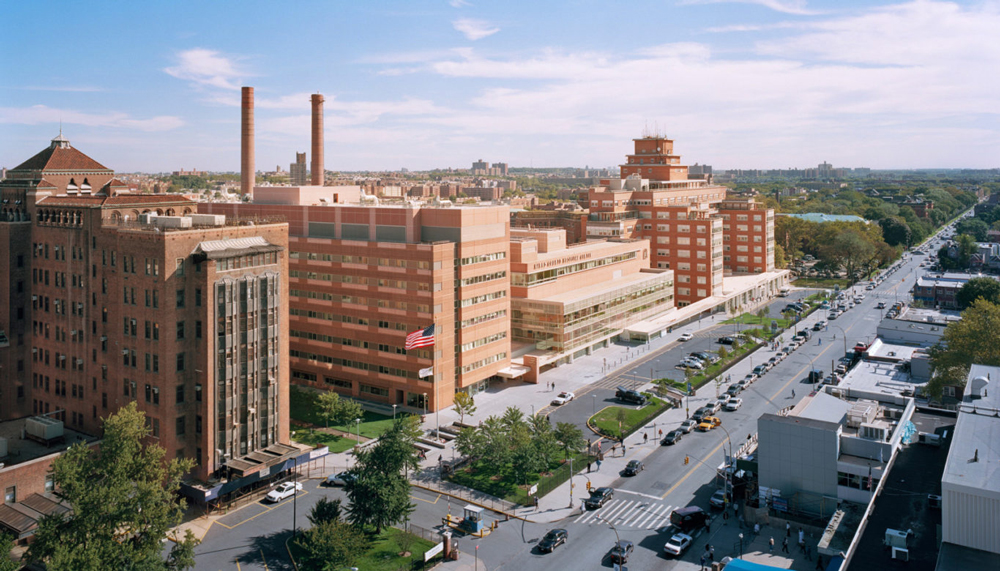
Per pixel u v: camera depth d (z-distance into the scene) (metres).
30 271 113.75
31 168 117.06
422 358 125.12
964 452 66.00
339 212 137.00
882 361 138.12
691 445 110.06
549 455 98.25
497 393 137.75
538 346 156.88
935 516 68.06
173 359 92.94
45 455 95.31
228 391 95.19
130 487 72.38
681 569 74.94
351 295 133.88
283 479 98.69
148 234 93.12
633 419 121.12
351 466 103.00
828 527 76.88
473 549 80.31
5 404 112.50
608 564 76.38
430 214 130.00
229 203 153.75
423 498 93.81
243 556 78.69
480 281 133.50
